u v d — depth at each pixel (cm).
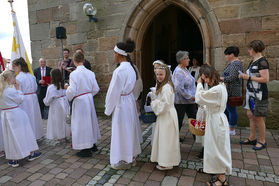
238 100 355
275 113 433
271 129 439
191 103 353
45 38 643
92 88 358
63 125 401
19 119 317
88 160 334
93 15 552
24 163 329
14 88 322
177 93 349
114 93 287
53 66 644
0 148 355
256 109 333
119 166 302
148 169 298
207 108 249
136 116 315
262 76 318
